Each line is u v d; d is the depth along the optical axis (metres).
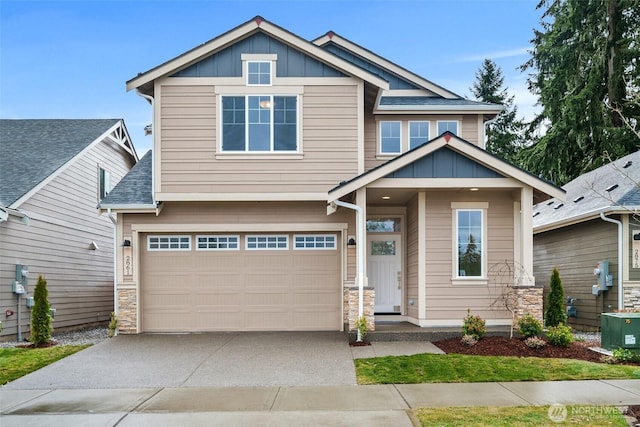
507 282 11.35
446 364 8.23
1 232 11.87
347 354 9.27
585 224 13.95
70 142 15.73
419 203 11.42
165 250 12.34
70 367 8.58
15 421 5.88
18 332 12.34
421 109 13.32
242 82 11.90
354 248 12.26
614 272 12.42
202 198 11.71
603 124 20.39
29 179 13.23
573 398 6.48
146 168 13.77
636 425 5.45
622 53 19.94
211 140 11.80
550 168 22.83
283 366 8.48
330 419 5.81
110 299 17.67
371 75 11.84
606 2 20.59
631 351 8.52
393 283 12.87
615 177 14.60
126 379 7.78
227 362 8.83
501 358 8.59
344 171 11.84
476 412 5.95
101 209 11.91
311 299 12.35
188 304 12.26
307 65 11.98
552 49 22.92
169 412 6.14
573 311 14.36
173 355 9.45
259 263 12.37
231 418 5.89
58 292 14.20
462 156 10.67
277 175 11.81
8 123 17.25
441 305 11.30
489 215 11.48
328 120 11.92
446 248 11.40
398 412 6.03
